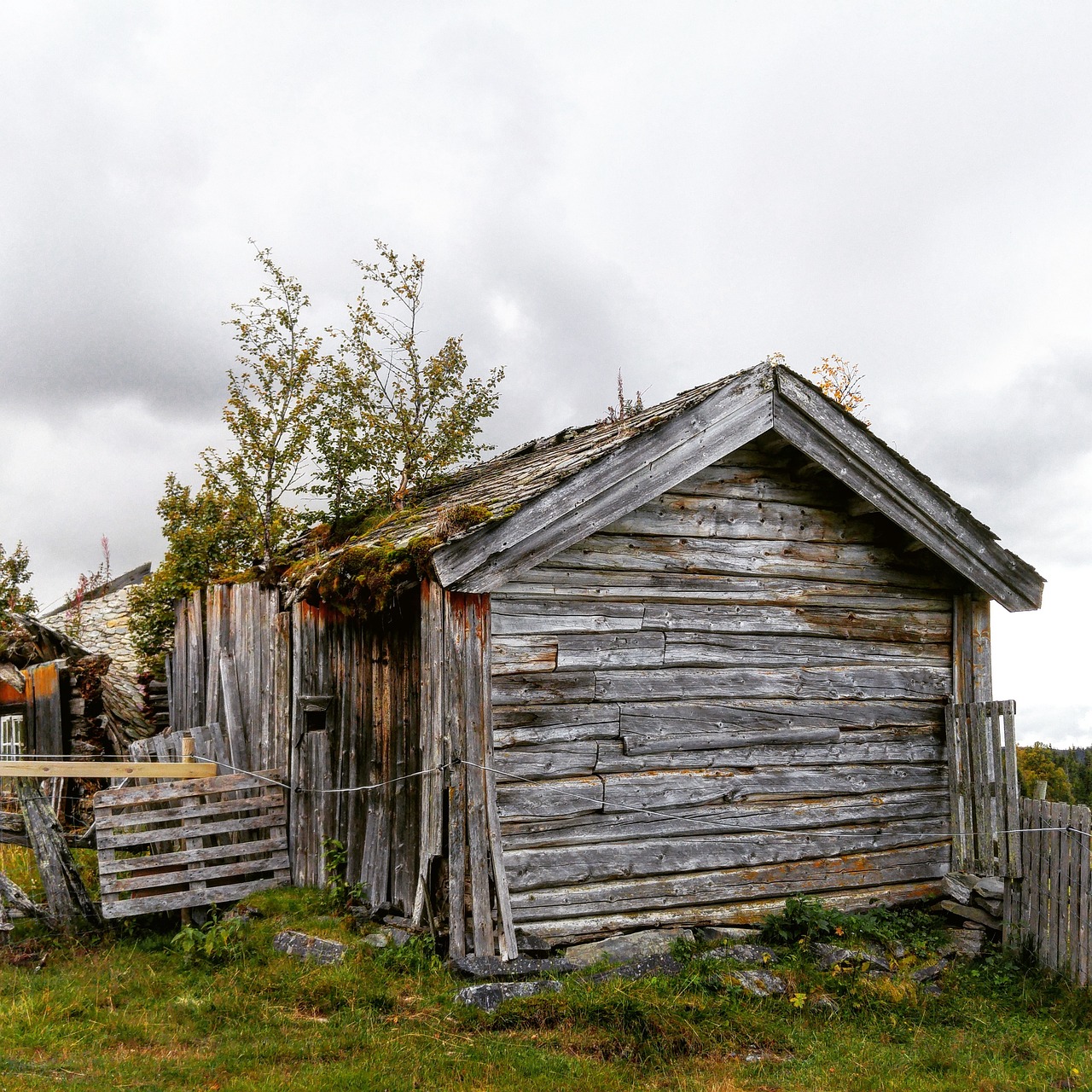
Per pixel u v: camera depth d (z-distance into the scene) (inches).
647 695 321.7
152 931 334.6
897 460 348.5
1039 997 299.0
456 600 295.9
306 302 571.8
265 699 410.9
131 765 348.2
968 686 374.9
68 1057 224.8
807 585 353.4
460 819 287.6
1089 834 303.3
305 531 560.1
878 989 292.7
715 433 325.4
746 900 330.0
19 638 597.3
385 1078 217.9
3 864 421.7
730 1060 246.8
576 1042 245.3
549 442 471.2
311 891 357.1
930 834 362.3
